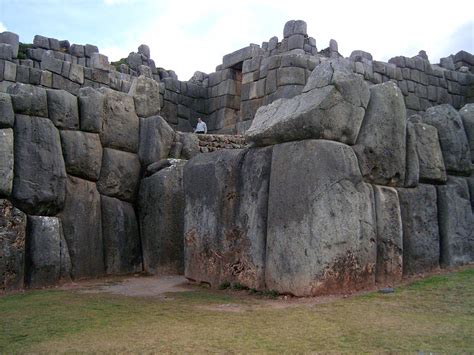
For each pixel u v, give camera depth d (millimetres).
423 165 8484
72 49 19875
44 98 9461
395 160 7887
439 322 5359
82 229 9766
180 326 5500
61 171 9406
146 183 10812
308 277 6777
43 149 9195
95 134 10352
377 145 7633
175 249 10391
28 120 9133
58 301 7117
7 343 5039
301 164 7078
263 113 8281
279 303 6680
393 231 7676
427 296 6539
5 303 7102
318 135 7125
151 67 21594
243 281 7812
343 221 6914
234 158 8266
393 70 17984
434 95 19078
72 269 9477
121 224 10500
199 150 12016
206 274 8500
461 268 8453
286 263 7039
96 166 10234
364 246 7129
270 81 15508
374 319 5508
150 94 11656
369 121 7641
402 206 8070
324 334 5012
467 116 9414
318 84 7504
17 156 8891
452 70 20547
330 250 6789
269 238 7355
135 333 5254
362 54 17875
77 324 5719
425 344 4641
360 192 7184
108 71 17344
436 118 9102
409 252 8062
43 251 8836
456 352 4410
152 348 4715
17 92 9148
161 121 11281
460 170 9055
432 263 8375
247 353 4523
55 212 9375
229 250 8109
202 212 8672
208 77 18797
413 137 8414
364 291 6984
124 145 10961
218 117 18000
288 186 7172
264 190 7664
